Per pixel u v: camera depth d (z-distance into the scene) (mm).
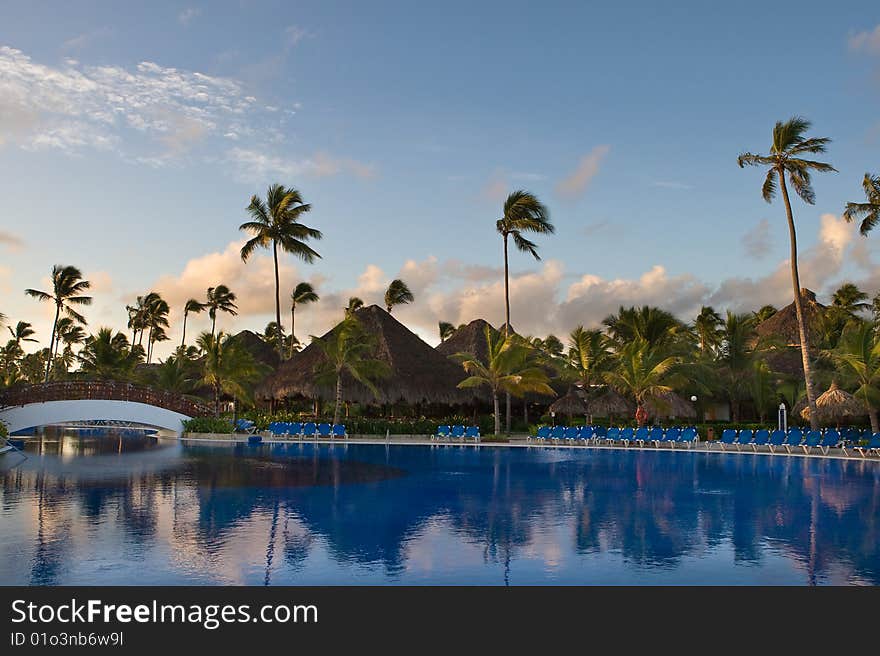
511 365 34344
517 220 39219
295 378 37594
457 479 17203
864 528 10570
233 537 9570
